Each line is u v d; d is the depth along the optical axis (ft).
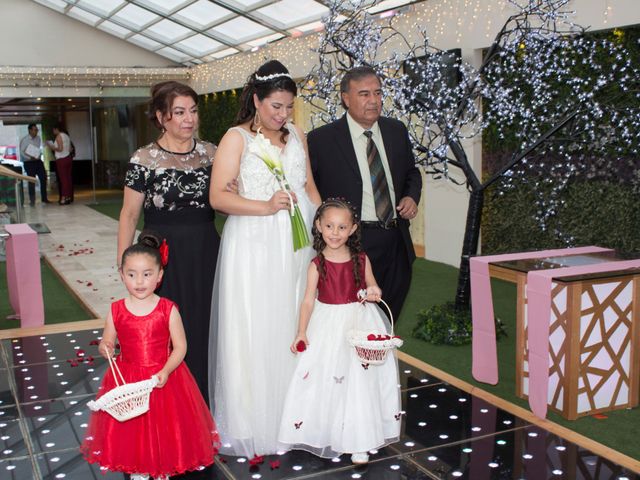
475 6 23.81
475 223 18.04
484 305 14.42
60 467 11.20
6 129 91.25
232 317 11.30
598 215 21.27
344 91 13.42
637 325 13.30
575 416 12.92
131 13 48.06
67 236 39.91
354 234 11.28
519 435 12.12
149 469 9.95
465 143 25.70
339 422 10.87
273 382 11.21
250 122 11.50
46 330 19.33
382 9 28.45
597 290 12.78
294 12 35.99
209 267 11.96
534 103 18.99
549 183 22.90
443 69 24.13
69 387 14.88
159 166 11.53
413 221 31.37
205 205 11.94
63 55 56.13
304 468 11.06
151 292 10.14
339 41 18.56
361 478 10.71
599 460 11.11
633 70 18.79
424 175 28.60
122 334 10.23
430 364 16.25
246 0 36.78
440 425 12.60
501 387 14.76
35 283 19.67
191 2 39.81
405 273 14.06
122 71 56.39
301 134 12.13
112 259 31.68
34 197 57.57
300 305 11.54
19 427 12.83
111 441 9.93
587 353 12.87
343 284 11.17
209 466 11.16
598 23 19.66
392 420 11.39
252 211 10.95
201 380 12.09
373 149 13.60
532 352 12.72
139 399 9.34
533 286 12.58
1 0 54.34
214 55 51.93
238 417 11.27
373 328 11.31
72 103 73.36
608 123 17.90
